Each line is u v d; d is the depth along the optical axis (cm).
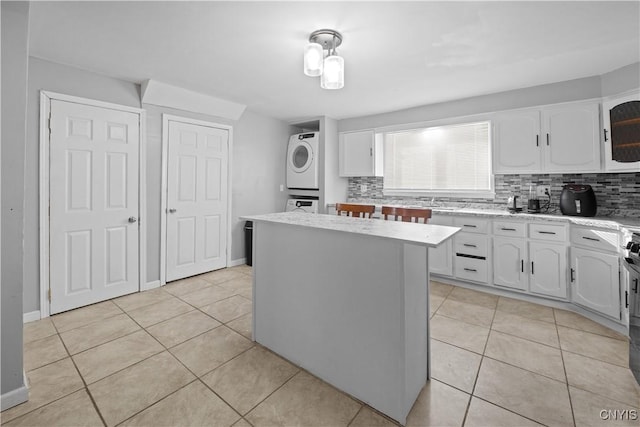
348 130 446
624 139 248
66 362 190
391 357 146
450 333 230
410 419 146
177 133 337
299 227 183
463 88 312
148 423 143
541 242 279
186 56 241
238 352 204
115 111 288
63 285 262
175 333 229
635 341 170
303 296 184
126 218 299
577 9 177
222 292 313
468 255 323
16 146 153
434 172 399
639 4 171
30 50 231
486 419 146
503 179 348
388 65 254
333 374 170
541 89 299
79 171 268
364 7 174
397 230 160
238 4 173
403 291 141
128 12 181
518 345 212
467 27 196
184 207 348
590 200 274
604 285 237
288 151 468
